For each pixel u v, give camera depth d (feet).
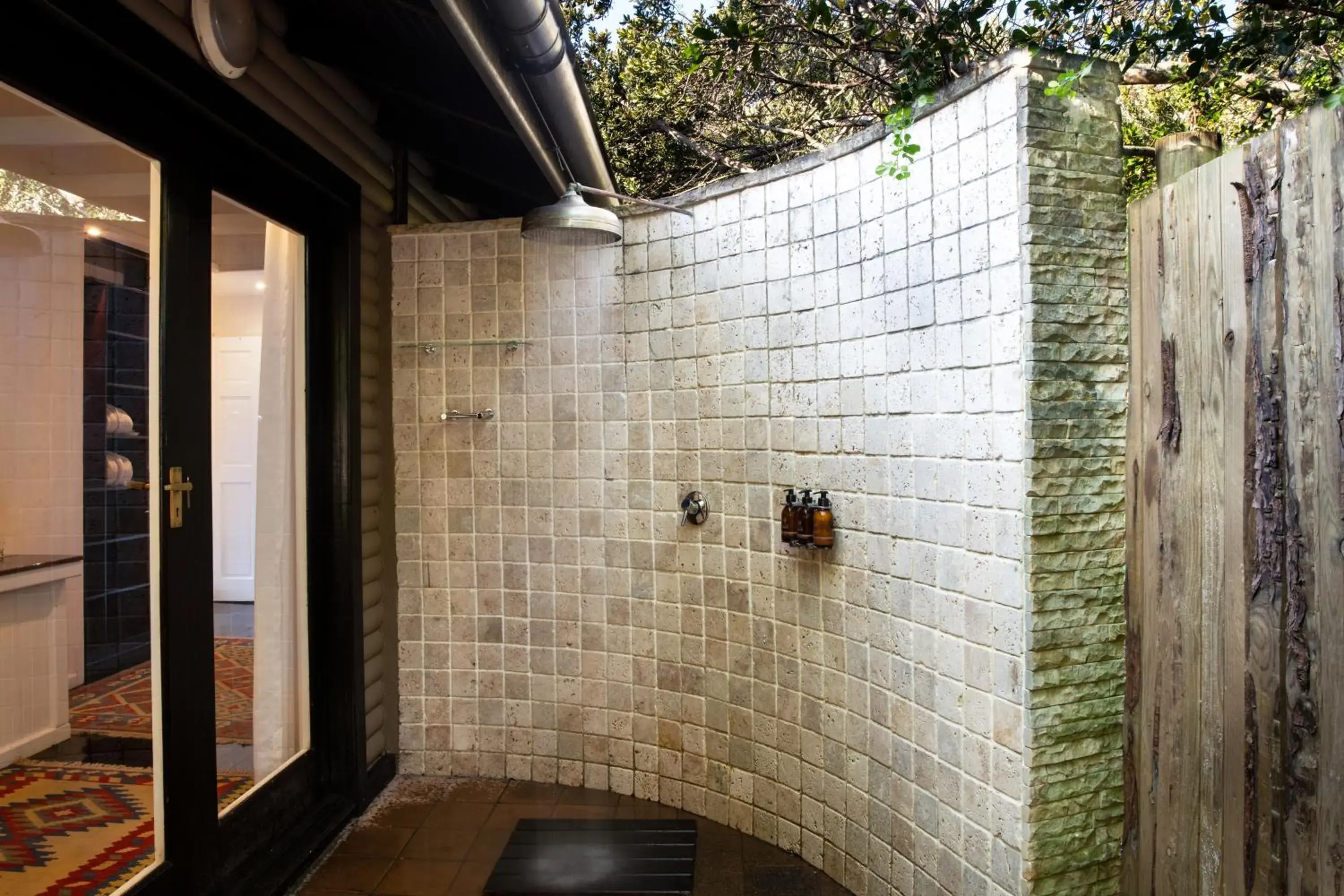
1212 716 5.05
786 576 8.79
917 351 7.12
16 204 6.93
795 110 17.42
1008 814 6.18
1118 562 6.13
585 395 10.37
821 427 8.29
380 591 10.78
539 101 9.06
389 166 11.30
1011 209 6.08
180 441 7.08
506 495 10.68
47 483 7.16
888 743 7.56
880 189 7.52
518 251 10.61
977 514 6.48
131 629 6.99
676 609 9.93
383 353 10.91
